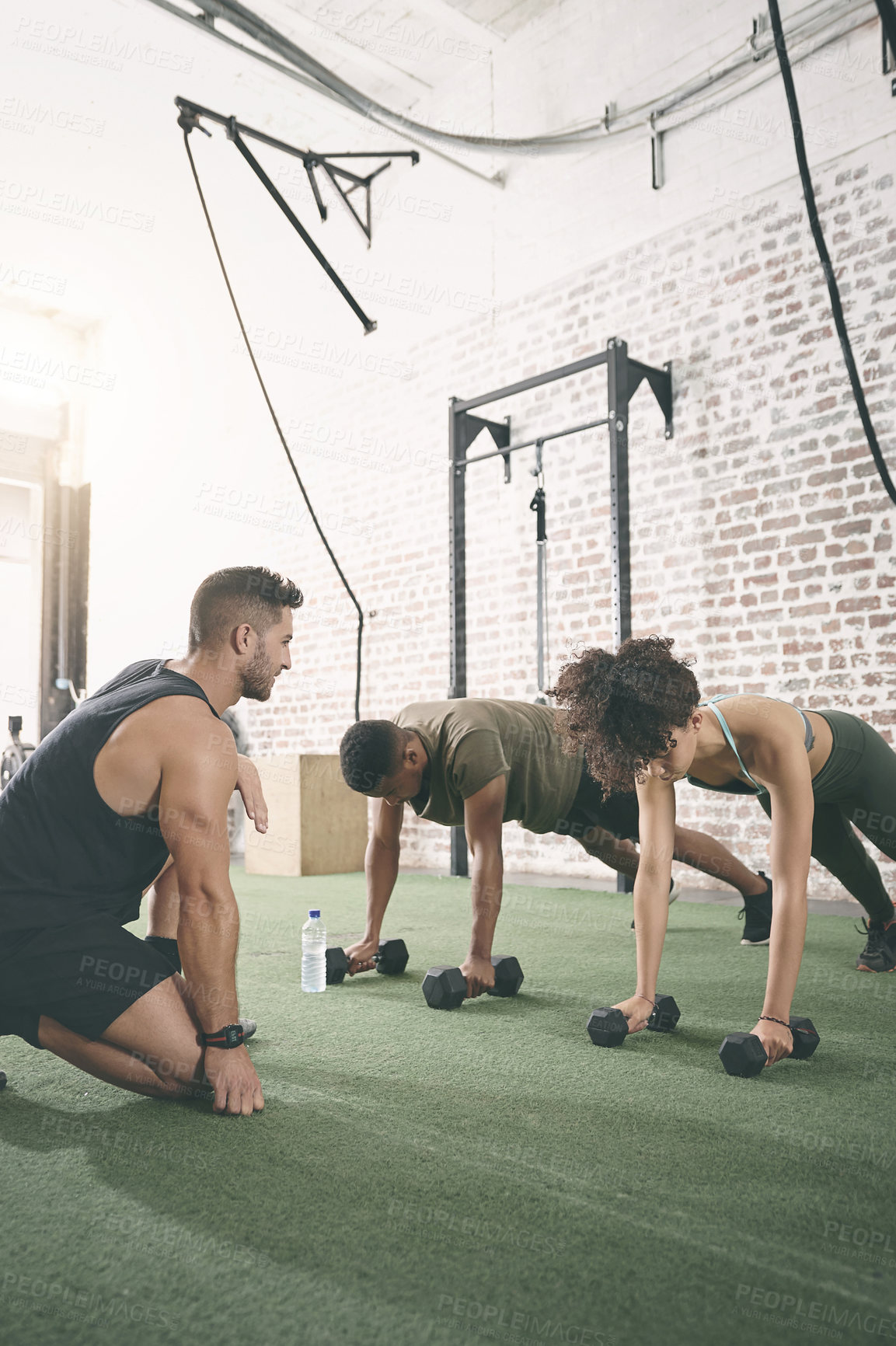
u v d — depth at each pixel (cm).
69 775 136
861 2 374
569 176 490
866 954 241
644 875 183
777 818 163
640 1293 87
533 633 493
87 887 137
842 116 385
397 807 238
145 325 802
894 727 359
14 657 1548
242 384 707
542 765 240
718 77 419
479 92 543
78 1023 131
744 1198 107
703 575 421
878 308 372
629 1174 114
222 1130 129
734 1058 153
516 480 506
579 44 491
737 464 413
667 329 443
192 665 156
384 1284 88
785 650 393
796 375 396
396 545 583
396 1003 208
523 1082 151
